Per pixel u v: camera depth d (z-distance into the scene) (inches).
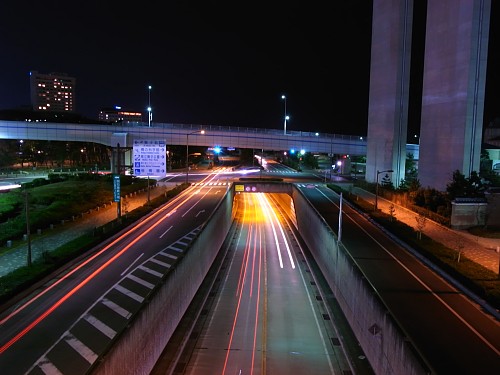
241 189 3934.5
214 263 2313.0
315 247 2420.0
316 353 1336.1
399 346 1015.6
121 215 2709.2
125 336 958.4
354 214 2810.0
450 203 2493.8
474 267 1593.3
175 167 6304.1
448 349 1050.1
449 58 2790.4
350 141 4744.1
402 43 3577.8
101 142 4340.6
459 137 2711.6
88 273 1707.7
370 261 1792.6
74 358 1074.7
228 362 1269.7
